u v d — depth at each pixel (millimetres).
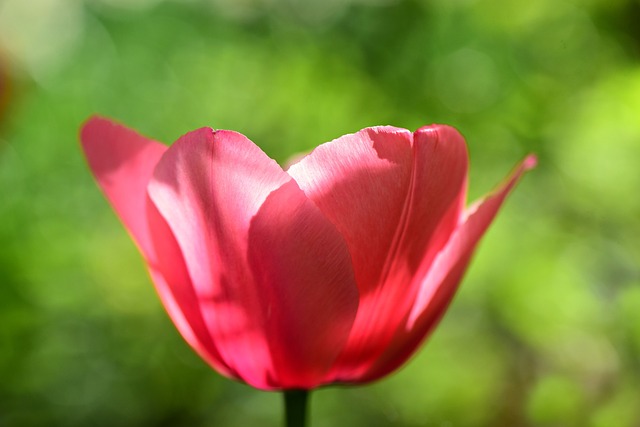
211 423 885
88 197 932
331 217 334
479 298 804
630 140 773
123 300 876
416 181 334
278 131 948
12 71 640
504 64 914
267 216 330
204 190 330
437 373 826
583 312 762
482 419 826
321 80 957
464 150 343
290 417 354
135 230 359
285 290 336
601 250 799
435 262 346
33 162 936
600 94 800
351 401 863
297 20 1013
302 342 341
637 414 727
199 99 1008
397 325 347
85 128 354
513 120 882
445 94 922
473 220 345
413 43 955
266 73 982
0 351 812
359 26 975
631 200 787
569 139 823
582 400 731
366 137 330
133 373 872
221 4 1091
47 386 837
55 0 1183
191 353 889
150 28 1125
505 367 837
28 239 855
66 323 850
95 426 853
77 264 870
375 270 338
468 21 941
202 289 343
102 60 1105
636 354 741
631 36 875
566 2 879
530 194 844
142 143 349
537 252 789
